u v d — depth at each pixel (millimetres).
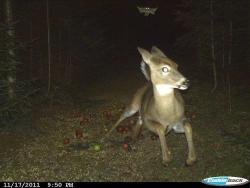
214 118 10125
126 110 9125
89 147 8656
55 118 10836
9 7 10469
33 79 10562
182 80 6855
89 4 20891
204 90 12930
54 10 15148
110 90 14859
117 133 9477
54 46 15227
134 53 24562
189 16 14414
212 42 13250
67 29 16328
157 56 7051
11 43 9984
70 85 14805
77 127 10055
